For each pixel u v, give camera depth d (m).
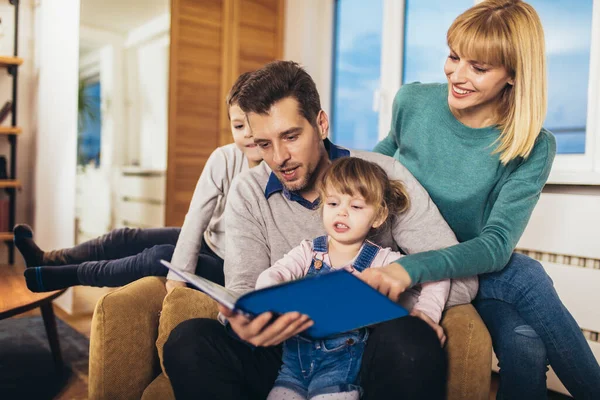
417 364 0.85
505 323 1.11
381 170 1.10
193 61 2.96
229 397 0.89
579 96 2.01
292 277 1.07
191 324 0.94
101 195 3.65
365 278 0.93
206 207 1.49
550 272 1.88
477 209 1.20
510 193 1.11
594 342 1.78
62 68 2.71
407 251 1.14
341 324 0.82
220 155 1.58
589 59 1.97
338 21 3.21
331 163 1.11
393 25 2.74
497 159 1.15
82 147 3.46
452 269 0.98
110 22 3.13
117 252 1.71
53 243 2.72
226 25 3.05
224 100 3.08
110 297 1.10
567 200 1.83
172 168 2.92
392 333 0.89
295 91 1.02
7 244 2.82
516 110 1.08
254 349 1.00
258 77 1.03
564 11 2.04
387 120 2.78
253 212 1.18
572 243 1.82
